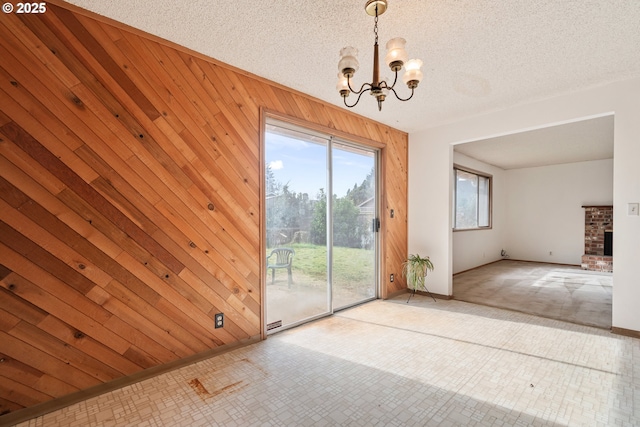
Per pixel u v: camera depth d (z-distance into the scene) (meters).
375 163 4.02
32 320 1.68
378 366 2.24
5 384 1.62
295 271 3.07
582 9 1.79
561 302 3.87
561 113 3.09
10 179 1.62
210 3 1.75
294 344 2.62
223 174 2.43
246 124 2.57
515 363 2.27
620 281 2.78
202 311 2.33
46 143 1.71
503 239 7.75
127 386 1.98
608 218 6.38
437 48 2.23
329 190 3.40
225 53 2.29
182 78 2.21
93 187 1.86
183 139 2.21
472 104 3.32
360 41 2.13
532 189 7.40
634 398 1.82
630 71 2.58
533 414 1.69
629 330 2.74
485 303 3.83
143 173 2.04
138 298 2.04
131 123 1.98
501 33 2.04
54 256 1.74
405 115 3.67
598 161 6.55
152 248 2.08
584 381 2.02
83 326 1.84
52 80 1.72
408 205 4.44
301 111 3.00
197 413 1.72
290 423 1.64
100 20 1.86
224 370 2.18
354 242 3.74
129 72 1.97
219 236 2.41
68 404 1.78
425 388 1.96
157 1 1.72
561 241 7.01
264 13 1.83
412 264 4.02
